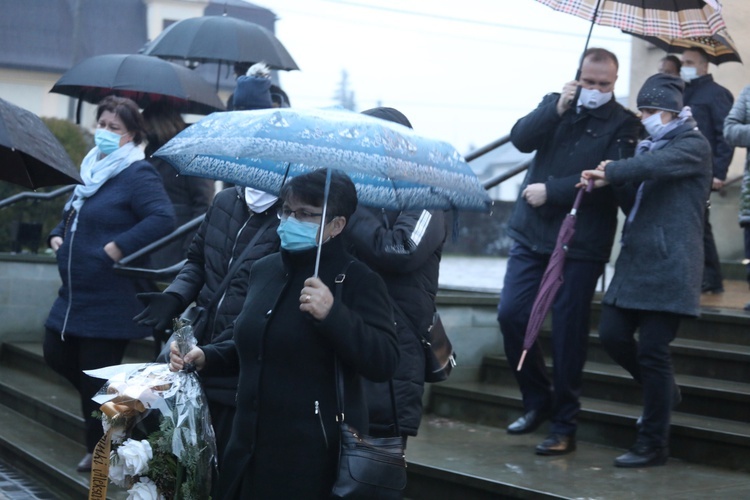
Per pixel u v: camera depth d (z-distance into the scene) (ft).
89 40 86.43
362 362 10.53
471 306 21.35
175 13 88.38
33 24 86.22
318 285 10.35
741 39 31.83
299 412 10.69
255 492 10.80
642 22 16.69
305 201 10.68
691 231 15.67
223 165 12.34
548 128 16.96
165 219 18.33
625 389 18.75
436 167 10.57
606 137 16.69
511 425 18.35
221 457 12.75
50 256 29.45
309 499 10.64
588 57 16.66
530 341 16.22
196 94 23.71
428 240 12.89
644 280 15.70
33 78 85.25
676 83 15.97
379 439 10.77
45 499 18.80
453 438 18.17
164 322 13.66
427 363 13.42
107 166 18.45
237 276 13.25
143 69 23.44
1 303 28.81
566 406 16.99
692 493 14.48
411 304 13.17
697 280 15.65
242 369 11.12
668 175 15.49
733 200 32.30
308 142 10.14
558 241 16.22
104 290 18.13
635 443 16.63
